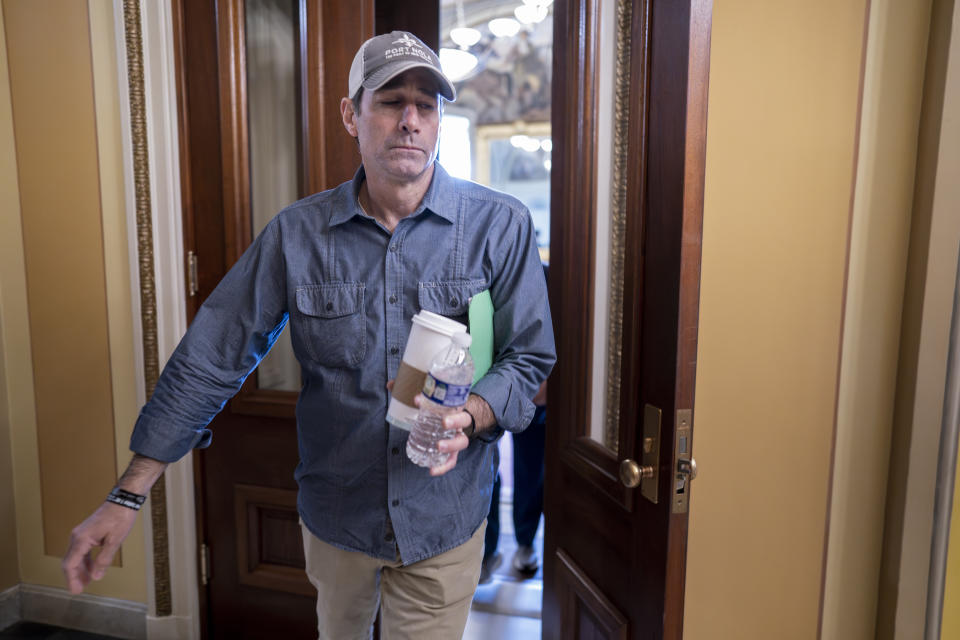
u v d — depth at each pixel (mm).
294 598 1937
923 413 1239
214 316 1130
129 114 1824
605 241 1304
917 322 1251
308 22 1719
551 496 1512
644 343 1079
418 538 1120
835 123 1302
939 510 1233
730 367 1424
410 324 1095
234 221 1841
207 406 1116
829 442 1382
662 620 1012
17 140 1957
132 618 2061
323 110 1755
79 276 1966
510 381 1039
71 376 2016
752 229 1374
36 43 1903
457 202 1109
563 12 1393
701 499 1474
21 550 2139
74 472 2059
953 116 1152
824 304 1351
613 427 1284
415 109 1004
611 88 1273
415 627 1158
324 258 1106
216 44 1788
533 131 7969
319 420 1143
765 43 1321
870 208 1293
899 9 1230
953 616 1267
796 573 1439
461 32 3625
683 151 934
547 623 1557
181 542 1969
